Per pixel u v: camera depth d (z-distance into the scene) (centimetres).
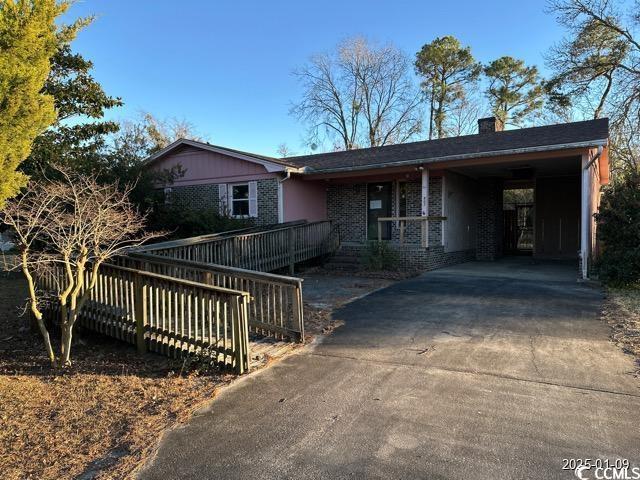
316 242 1384
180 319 579
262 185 1505
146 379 512
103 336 742
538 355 533
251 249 1111
